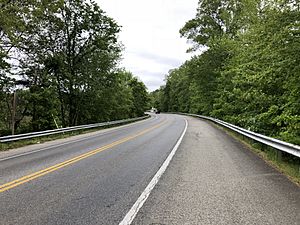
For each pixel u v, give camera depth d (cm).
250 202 615
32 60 2862
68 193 678
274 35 1131
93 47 3422
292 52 1098
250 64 1667
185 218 521
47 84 2984
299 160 1115
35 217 525
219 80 3066
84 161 1108
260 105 1681
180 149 1429
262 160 1143
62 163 1073
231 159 1153
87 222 501
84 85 3525
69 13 3262
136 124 3944
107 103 3997
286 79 1223
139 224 493
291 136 1214
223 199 635
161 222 502
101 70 3553
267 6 1287
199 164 1041
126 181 791
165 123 3934
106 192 685
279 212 555
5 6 2119
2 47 2488
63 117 3516
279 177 850
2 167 1032
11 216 531
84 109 3703
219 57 3666
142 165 1020
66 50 3356
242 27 2475
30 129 3055
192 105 6862
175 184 760
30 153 1400
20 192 688
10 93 2766
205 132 2470
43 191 696
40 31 2914
